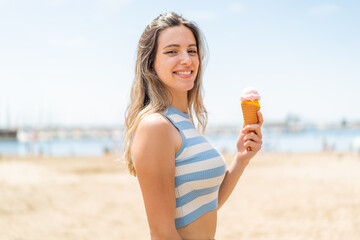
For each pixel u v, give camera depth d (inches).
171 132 61.7
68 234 280.5
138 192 478.9
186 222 62.7
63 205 385.1
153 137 58.9
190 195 63.2
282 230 282.4
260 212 348.8
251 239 261.7
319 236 261.7
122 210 369.7
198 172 63.0
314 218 314.0
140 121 62.9
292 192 444.8
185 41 68.2
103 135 4613.7
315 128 5767.7
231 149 1968.5
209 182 64.5
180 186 62.7
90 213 354.0
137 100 70.1
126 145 69.9
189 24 71.1
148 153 58.4
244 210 360.5
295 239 257.4
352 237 254.8
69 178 624.4
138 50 71.2
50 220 321.4
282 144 2396.7
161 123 60.1
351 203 359.6
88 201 412.5
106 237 274.7
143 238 273.6
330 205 357.1
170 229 58.3
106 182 573.0
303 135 3954.2
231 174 79.7
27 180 545.0
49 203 388.2
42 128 4330.7
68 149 2301.9
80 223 315.3
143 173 58.7
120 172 757.3
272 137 3309.5
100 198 432.5
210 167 64.3
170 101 70.3
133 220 329.1
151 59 69.2
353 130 5255.9
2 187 442.3
